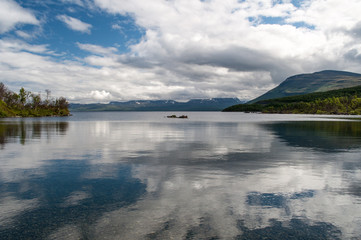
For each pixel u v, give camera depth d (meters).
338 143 25.81
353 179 11.77
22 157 17.72
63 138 31.16
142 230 6.71
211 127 54.72
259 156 18.06
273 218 7.49
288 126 56.91
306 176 12.31
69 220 7.34
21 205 8.52
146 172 13.16
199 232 6.61
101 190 10.10
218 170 13.59
